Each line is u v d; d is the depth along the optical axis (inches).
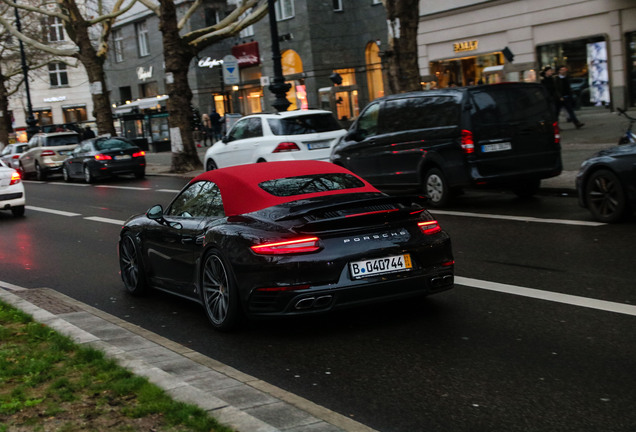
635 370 192.1
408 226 242.7
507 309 258.2
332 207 235.1
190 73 1962.4
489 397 180.9
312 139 674.8
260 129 693.9
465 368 202.7
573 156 671.8
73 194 861.2
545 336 225.6
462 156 486.6
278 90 895.7
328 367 212.8
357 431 162.7
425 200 250.8
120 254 336.5
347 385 197.2
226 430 150.9
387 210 239.3
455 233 416.8
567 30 1056.2
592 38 1029.8
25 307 286.5
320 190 259.1
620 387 181.3
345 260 230.2
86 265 410.3
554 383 187.0
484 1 1139.9
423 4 1232.8
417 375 200.2
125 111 1823.3
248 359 226.2
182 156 1041.5
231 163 727.7
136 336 246.7
